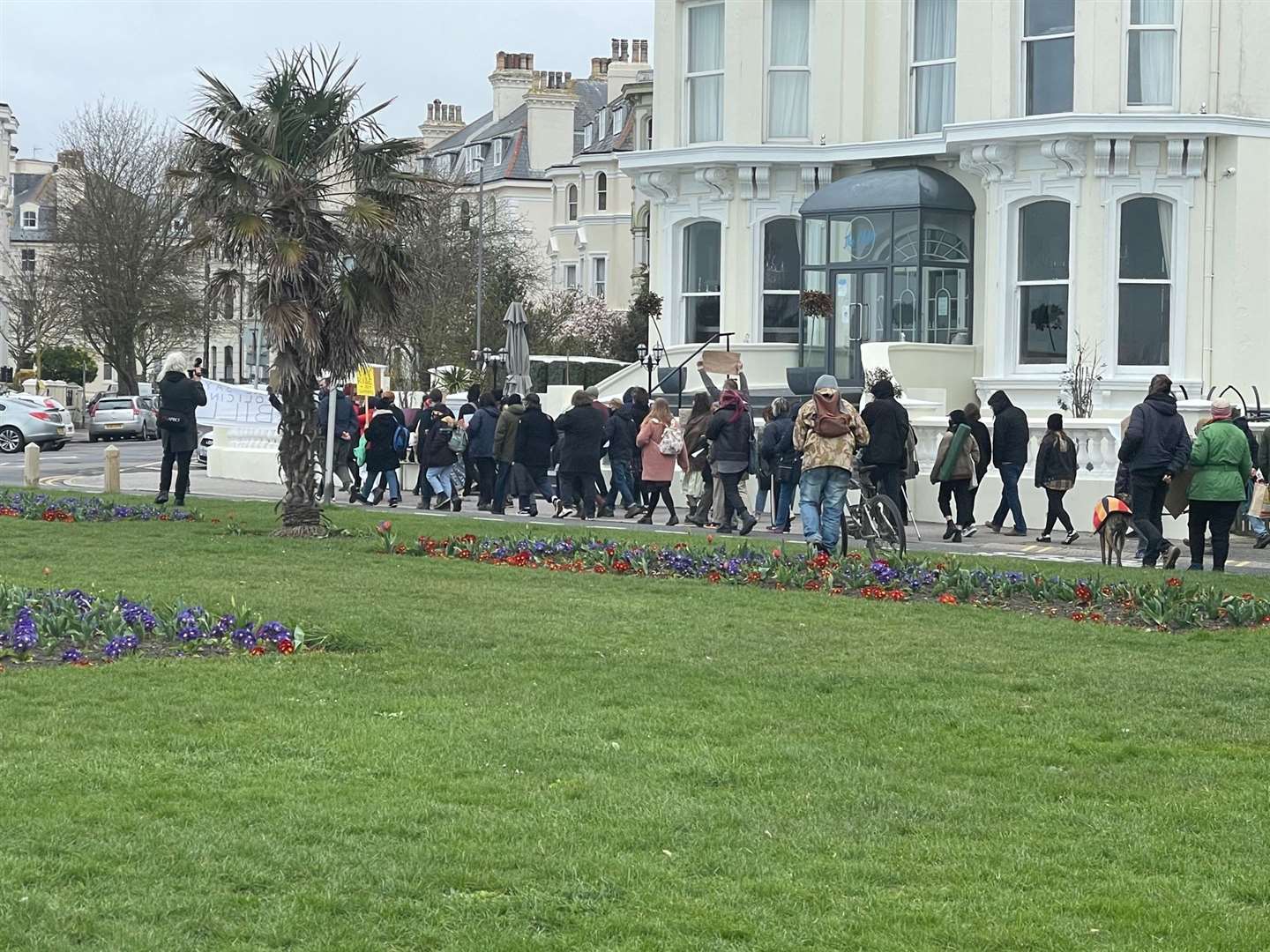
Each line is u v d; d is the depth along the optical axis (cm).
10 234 11750
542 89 9506
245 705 1047
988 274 3278
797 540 2325
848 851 767
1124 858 766
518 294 6988
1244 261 3098
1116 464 2598
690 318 3747
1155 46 3134
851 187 3412
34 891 684
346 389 3170
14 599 1380
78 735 955
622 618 1434
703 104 3694
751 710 1064
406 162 2222
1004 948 650
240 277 2148
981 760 945
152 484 3578
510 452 2728
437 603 1503
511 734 976
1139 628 1441
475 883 710
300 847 750
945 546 2291
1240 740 1005
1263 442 2272
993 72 3250
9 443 5550
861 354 3206
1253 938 662
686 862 745
